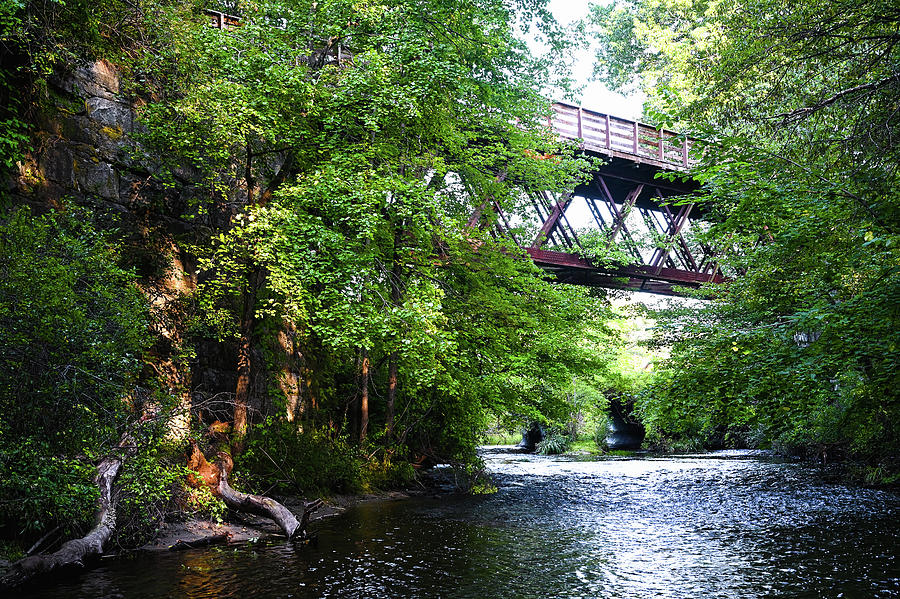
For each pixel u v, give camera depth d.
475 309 17.44
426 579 8.06
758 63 12.16
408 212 12.74
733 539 10.72
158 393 10.35
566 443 38.38
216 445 12.05
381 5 13.55
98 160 13.38
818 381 8.29
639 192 24.78
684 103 13.20
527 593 7.54
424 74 13.02
